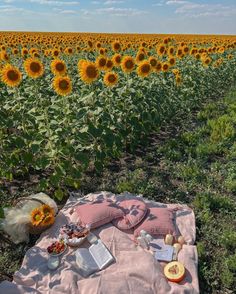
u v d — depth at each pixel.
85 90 2.68
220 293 1.67
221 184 2.54
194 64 4.66
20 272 1.70
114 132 2.85
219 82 5.36
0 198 2.37
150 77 3.50
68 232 1.88
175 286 1.60
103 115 2.52
